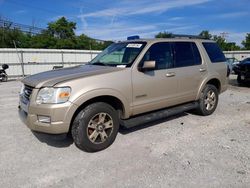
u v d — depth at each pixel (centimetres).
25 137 471
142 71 450
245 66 1230
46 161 376
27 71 2134
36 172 344
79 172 343
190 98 554
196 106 571
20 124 553
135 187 306
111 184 313
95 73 404
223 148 414
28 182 320
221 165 356
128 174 336
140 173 338
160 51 491
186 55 545
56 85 367
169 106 515
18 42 4256
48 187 310
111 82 407
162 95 487
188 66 540
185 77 528
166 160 374
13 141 453
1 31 4109
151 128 516
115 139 456
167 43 511
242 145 425
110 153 401
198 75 561
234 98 859
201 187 304
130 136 471
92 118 395
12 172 344
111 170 347
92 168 354
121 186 308
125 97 426
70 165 363
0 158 386
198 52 576
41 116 371
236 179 319
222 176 327
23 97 412
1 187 310
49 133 369
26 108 391
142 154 395
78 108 392
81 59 2456
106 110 409
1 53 1994
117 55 495
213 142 440
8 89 1188
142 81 448
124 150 411
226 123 549
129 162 370
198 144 432
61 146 429
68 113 368
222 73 627
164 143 438
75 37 5544
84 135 388
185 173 336
